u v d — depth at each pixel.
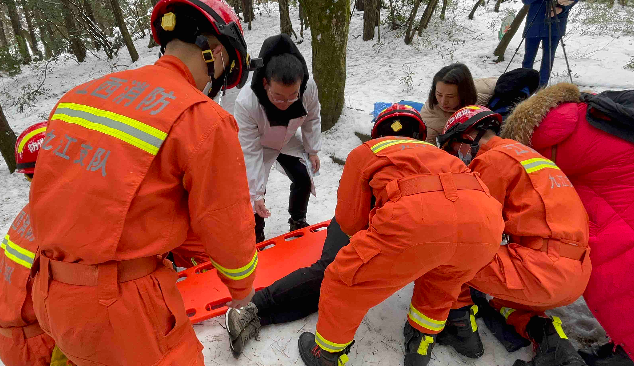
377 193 1.67
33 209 1.10
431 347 1.86
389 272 1.51
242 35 1.26
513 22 6.93
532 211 1.78
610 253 1.79
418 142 1.71
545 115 1.99
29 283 1.42
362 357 1.99
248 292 1.39
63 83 11.41
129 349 1.19
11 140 5.54
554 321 1.85
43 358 1.54
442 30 9.16
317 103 2.71
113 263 1.12
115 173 1.03
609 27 8.99
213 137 1.09
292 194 3.04
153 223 1.10
